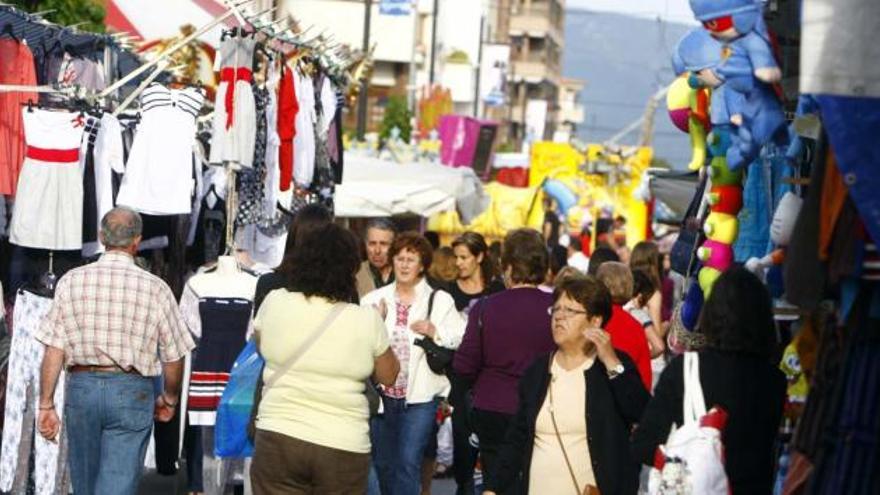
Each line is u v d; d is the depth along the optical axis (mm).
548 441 10844
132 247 13344
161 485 18125
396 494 15008
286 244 13328
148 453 16719
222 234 18406
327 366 11273
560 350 11023
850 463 7926
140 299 13188
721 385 9000
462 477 15305
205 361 15188
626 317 13195
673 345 13836
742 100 9961
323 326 11312
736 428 8992
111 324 13102
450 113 66750
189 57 23594
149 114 16031
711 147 10883
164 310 13289
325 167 20688
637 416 10781
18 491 15156
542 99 148750
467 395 14914
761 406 9039
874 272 7773
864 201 7348
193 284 15211
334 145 21547
